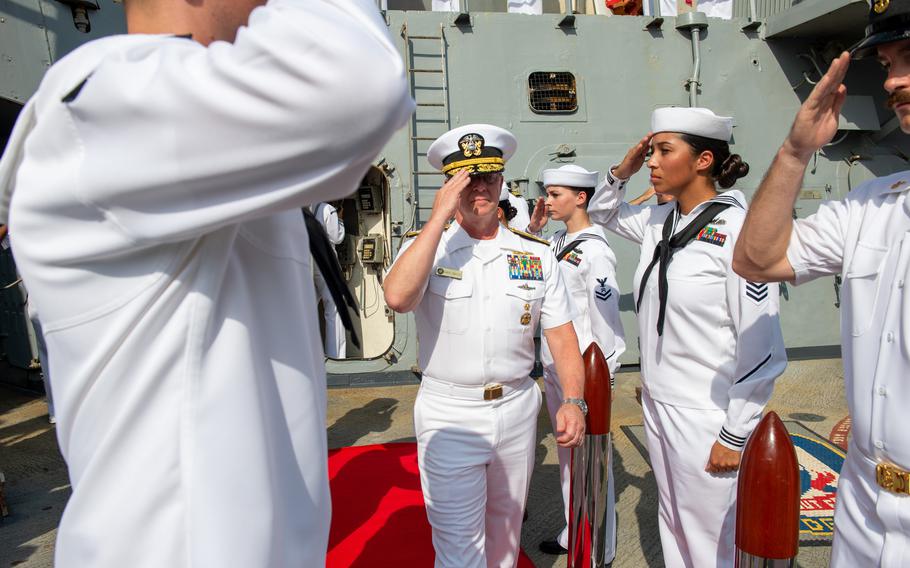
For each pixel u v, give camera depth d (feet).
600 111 20.63
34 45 14.57
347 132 1.90
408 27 19.53
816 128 4.36
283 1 2.03
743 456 4.06
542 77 20.42
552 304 7.45
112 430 2.30
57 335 2.30
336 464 13.47
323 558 2.98
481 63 19.90
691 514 7.09
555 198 11.27
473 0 22.84
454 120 19.85
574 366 7.10
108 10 16.38
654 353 7.48
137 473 2.30
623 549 10.28
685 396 7.00
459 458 6.89
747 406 6.35
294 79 1.82
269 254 2.70
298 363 2.80
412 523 10.78
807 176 22.33
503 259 7.20
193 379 2.33
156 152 1.91
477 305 6.93
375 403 18.40
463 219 7.36
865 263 4.50
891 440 4.17
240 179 1.96
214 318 2.39
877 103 22.48
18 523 11.35
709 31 21.36
